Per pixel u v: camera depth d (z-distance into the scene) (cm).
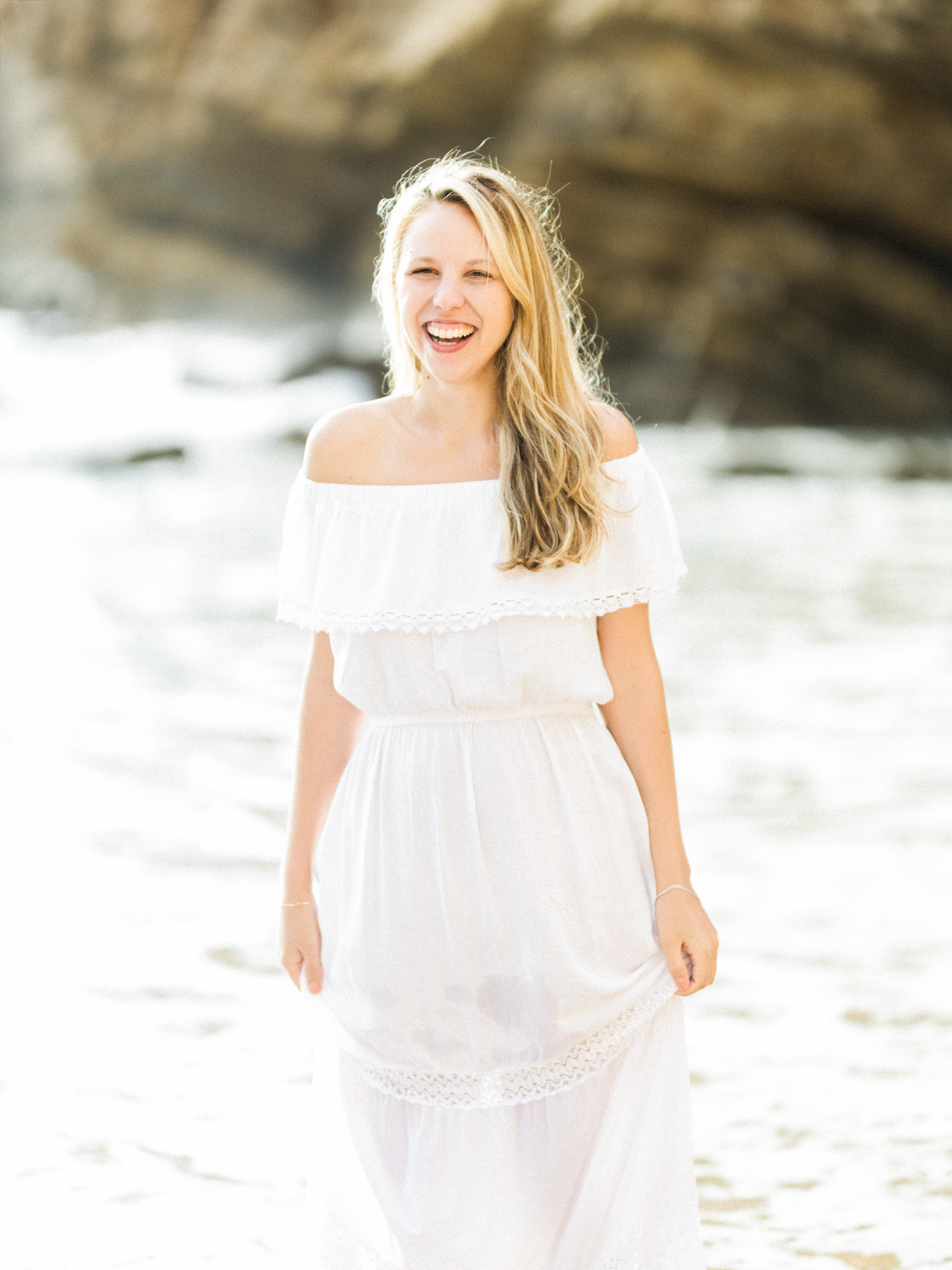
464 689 200
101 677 677
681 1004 209
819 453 1859
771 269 2144
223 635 775
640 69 2109
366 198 2595
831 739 586
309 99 2506
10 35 2809
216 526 1203
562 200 2177
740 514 1357
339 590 204
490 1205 202
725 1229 250
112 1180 259
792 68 2088
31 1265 232
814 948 377
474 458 205
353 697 207
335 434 209
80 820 473
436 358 202
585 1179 203
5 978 349
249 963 361
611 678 213
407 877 201
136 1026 325
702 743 579
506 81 2289
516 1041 201
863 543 1178
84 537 1118
